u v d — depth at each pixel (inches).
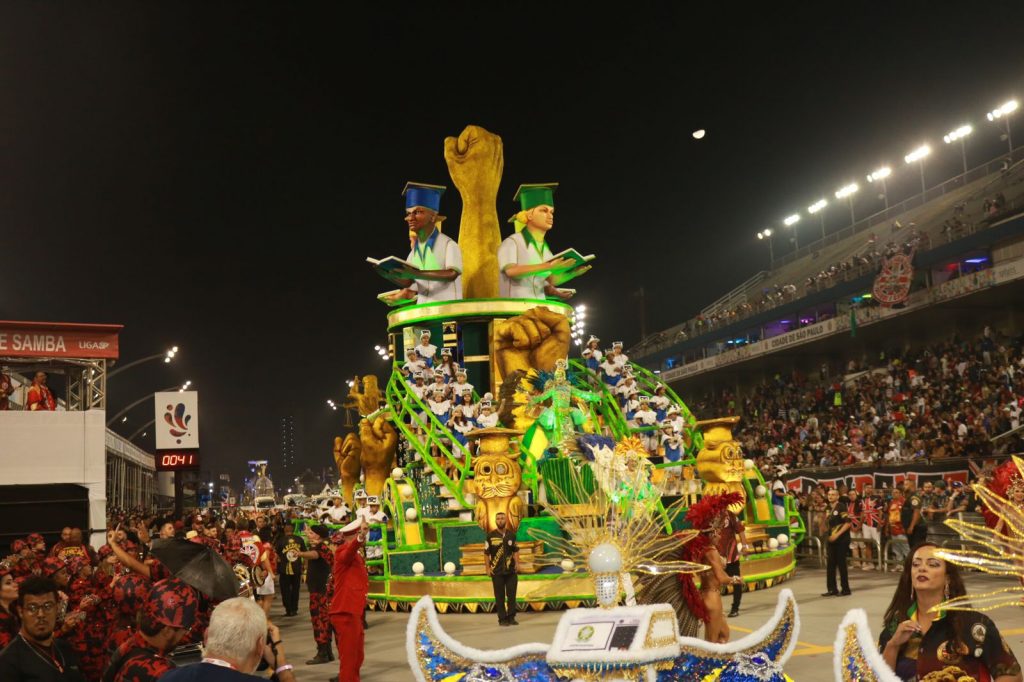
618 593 177.9
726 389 2176.4
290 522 1073.5
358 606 395.5
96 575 352.5
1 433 743.1
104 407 786.8
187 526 729.0
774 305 1991.9
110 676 207.5
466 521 698.2
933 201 2016.5
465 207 987.9
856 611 171.9
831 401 1617.9
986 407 1180.5
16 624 273.9
